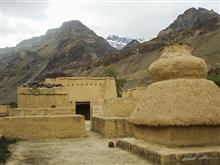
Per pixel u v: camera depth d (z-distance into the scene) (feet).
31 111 70.23
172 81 40.60
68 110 71.46
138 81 272.92
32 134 59.52
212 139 38.17
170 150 36.27
